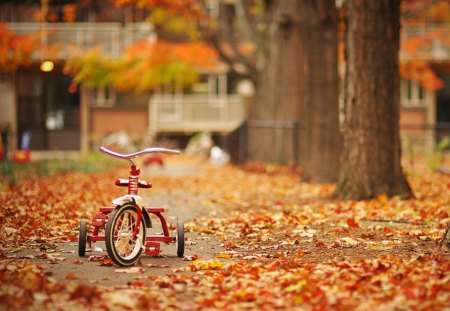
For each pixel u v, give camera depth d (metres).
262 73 31.31
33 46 32.00
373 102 16.06
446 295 7.06
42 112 42.00
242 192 19.45
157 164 30.86
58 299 7.02
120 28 39.38
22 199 15.85
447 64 41.41
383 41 16.03
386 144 16.08
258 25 33.59
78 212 14.04
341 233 11.68
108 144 37.09
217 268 8.79
